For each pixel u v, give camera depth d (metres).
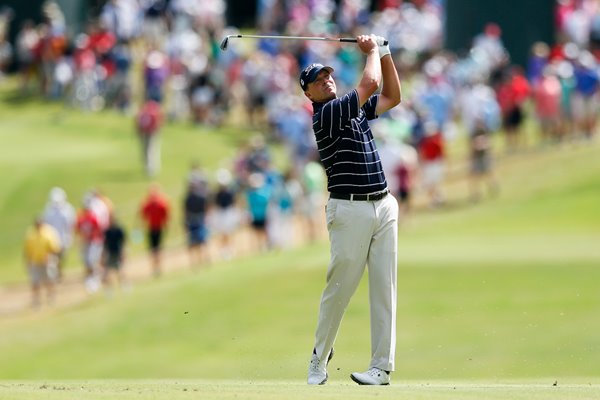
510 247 84.81
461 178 117.38
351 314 69.12
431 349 60.22
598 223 93.62
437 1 151.25
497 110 123.00
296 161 109.94
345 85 130.00
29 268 89.56
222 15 158.25
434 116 125.69
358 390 27.75
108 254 89.50
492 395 26.84
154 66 133.75
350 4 153.00
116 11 146.88
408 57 145.75
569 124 122.81
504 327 63.56
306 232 105.38
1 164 120.56
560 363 55.62
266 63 136.62
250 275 81.12
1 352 73.19
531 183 111.56
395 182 99.88
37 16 162.25
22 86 150.75
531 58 145.50
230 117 139.62
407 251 84.81
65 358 70.19
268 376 48.78
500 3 148.12
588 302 67.81
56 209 95.88
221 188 98.06
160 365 65.94
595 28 137.62
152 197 94.69
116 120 138.75
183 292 79.62
